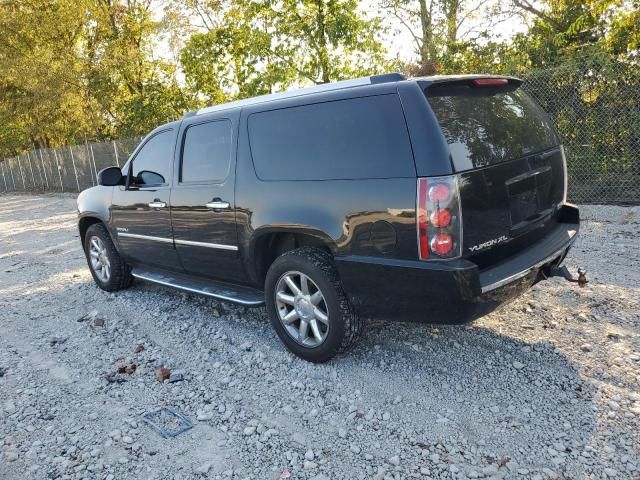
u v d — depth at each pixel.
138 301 5.87
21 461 3.17
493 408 3.28
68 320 5.50
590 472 2.69
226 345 4.52
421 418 3.25
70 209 16.75
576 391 3.36
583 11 11.27
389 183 3.33
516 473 2.73
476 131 3.42
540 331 4.20
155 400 3.75
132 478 2.95
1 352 4.80
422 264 3.24
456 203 3.16
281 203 3.94
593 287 4.96
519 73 9.62
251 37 15.42
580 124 8.85
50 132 30.55
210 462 3.03
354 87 3.63
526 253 3.69
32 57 24.27
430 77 3.49
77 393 3.93
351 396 3.56
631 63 8.30
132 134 21.75
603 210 8.04
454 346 4.09
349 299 3.67
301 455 3.03
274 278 4.06
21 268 8.26
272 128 4.07
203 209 4.61
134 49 23.22
